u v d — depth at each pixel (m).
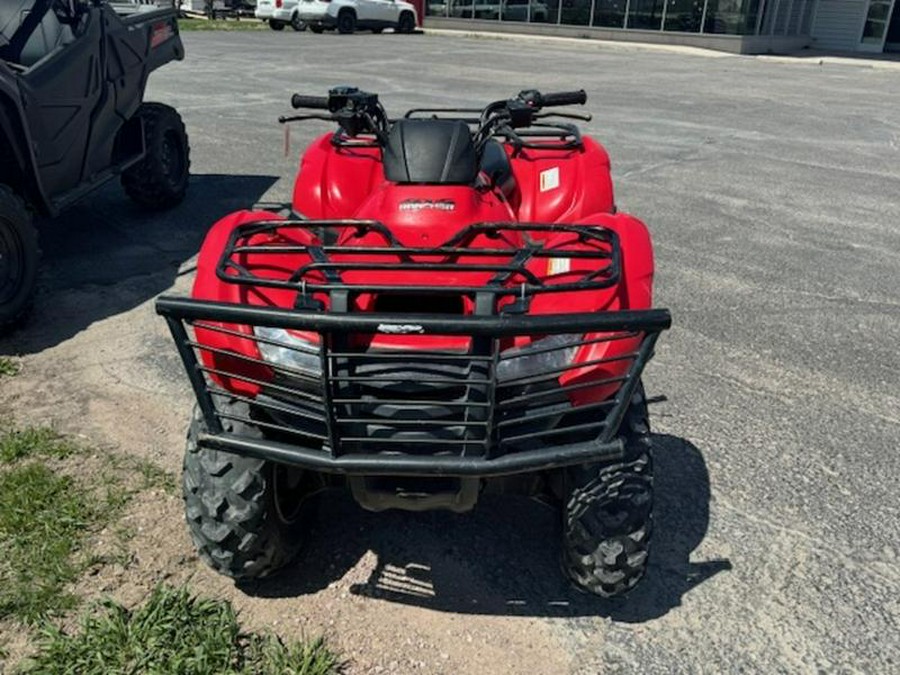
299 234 3.63
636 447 2.82
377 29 29.38
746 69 21.97
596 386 2.68
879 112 15.05
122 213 7.50
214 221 7.35
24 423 4.09
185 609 2.91
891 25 30.28
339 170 4.28
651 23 28.31
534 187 4.31
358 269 2.66
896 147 11.81
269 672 2.72
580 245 3.24
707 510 3.61
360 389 2.64
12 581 3.06
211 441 2.64
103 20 6.36
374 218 3.25
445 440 2.53
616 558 2.81
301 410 2.63
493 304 2.53
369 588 3.16
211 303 2.41
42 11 5.76
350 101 3.97
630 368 2.49
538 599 3.12
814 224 7.91
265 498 2.81
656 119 13.35
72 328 5.18
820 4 30.44
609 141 11.45
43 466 3.73
